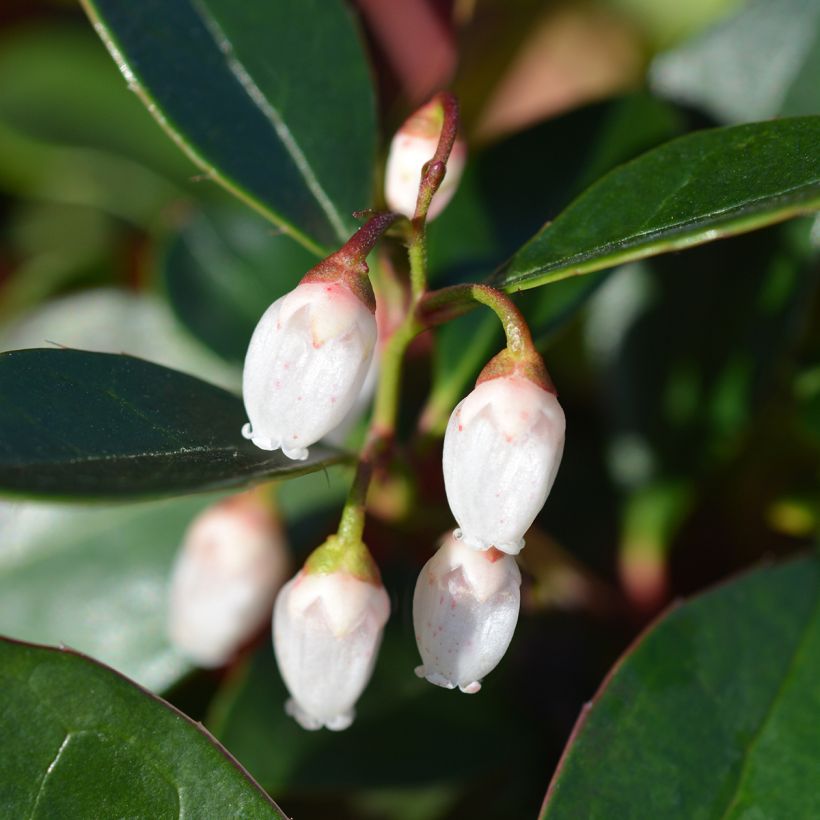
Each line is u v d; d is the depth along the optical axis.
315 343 0.13
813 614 0.14
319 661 0.14
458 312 0.14
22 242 0.21
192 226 0.18
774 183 0.14
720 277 0.17
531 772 0.16
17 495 0.13
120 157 0.20
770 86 0.17
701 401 0.17
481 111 0.20
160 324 0.19
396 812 0.16
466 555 0.14
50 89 0.21
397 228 0.14
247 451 0.14
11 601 0.17
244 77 0.15
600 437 0.18
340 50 0.15
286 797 0.16
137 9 0.15
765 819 0.14
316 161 0.15
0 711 0.13
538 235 0.14
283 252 0.18
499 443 0.13
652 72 0.17
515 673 0.17
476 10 0.19
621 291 0.17
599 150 0.16
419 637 0.14
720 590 0.14
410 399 0.17
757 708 0.14
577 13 0.20
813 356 0.17
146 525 0.17
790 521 0.17
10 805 0.13
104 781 0.14
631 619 0.17
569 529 0.17
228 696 0.16
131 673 0.17
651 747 0.14
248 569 0.16
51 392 0.13
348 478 0.16
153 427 0.14
